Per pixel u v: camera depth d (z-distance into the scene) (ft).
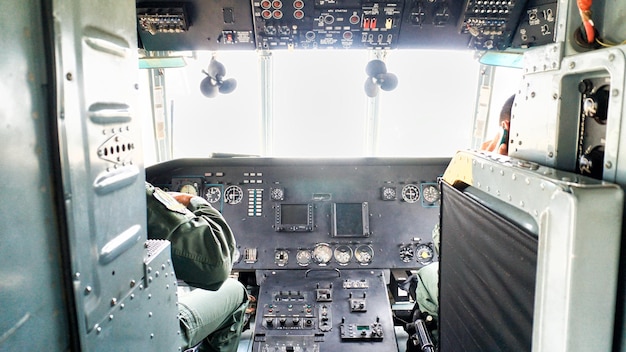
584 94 3.10
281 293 9.07
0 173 2.07
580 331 2.53
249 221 9.95
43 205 2.38
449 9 9.14
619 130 2.60
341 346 7.97
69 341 2.65
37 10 2.31
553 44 3.30
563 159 3.27
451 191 4.80
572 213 2.43
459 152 4.51
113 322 3.15
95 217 2.85
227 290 7.93
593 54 2.82
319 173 10.15
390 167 10.16
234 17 9.13
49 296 2.45
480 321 4.04
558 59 3.22
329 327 8.33
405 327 8.74
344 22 9.14
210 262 5.30
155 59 10.23
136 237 3.54
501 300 3.55
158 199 5.19
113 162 3.11
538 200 2.82
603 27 3.21
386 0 8.81
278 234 9.87
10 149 2.13
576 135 3.25
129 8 3.39
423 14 9.17
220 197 10.07
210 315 7.32
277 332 8.25
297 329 8.31
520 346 3.21
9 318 2.13
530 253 3.00
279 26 9.15
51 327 2.47
